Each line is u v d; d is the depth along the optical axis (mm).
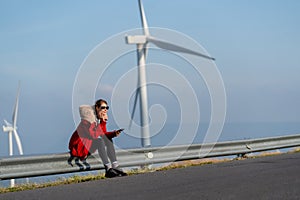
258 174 7590
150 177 8023
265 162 9625
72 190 6910
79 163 8703
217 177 7480
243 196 5578
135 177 8180
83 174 9562
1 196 6758
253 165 9117
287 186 6211
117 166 8625
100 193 6395
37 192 6957
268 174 7523
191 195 5801
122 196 6000
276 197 5449
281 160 9922
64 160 8438
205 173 8164
